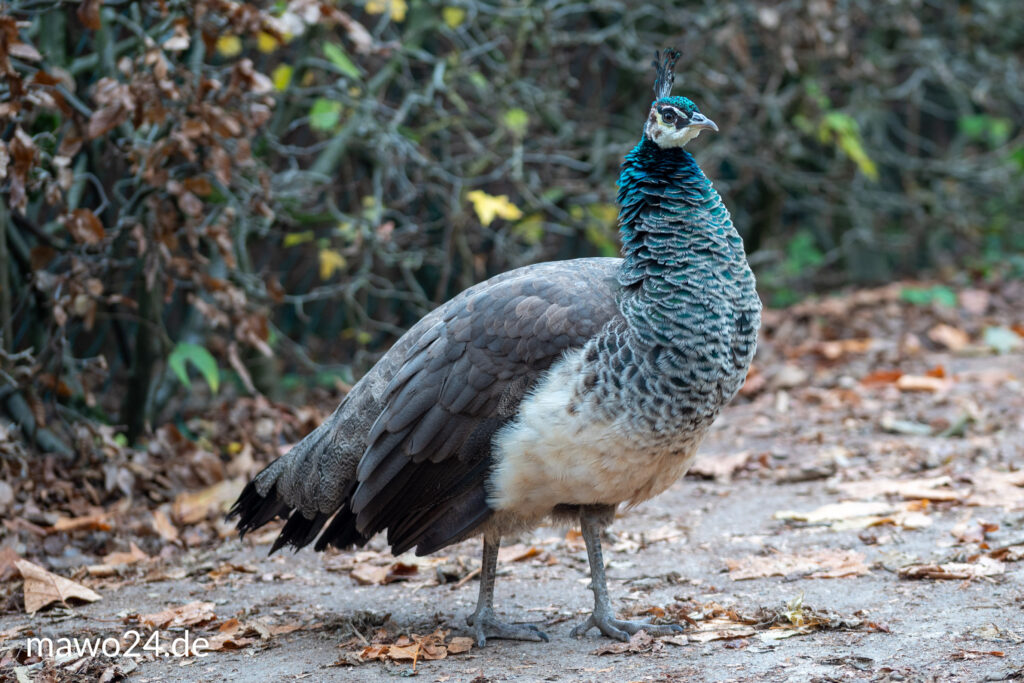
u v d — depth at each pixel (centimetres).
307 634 738
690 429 683
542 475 675
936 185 2139
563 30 1695
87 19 916
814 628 678
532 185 1455
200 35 1028
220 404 1295
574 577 836
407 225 1360
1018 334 1584
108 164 1104
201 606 791
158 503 1045
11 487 985
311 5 987
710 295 675
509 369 677
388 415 692
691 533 911
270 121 1312
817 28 1595
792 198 2139
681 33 1731
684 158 709
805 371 1462
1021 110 2412
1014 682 559
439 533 705
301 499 748
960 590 725
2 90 944
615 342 666
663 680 606
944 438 1127
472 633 711
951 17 2070
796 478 1037
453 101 1415
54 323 1049
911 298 1758
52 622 777
